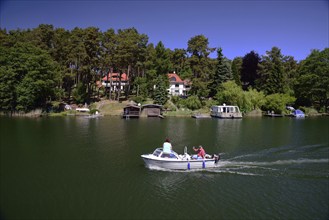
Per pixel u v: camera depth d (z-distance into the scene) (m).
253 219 14.80
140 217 14.79
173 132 43.62
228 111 74.19
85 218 14.56
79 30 77.25
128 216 14.85
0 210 15.30
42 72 67.06
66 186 18.94
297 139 37.62
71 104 80.31
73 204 16.17
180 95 102.25
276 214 15.37
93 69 82.62
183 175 21.52
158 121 61.34
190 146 32.69
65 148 30.48
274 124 57.19
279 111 81.31
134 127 49.28
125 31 89.19
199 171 22.56
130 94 92.75
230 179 20.78
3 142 33.56
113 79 110.00
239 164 24.70
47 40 81.56
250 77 111.69
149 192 18.11
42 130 43.59
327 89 85.25
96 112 69.94
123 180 20.23
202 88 86.81
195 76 101.06
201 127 50.91
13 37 79.38
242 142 35.31
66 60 79.94
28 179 20.28
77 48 73.94
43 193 17.72
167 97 83.69
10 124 50.56
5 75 63.94
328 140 36.84
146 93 85.00
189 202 16.72
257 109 82.38
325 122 61.78
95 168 23.09
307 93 87.00
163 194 17.83
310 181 20.48
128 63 83.69
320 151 30.09
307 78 86.00
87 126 49.41
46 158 26.16
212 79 94.38
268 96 84.00
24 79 64.38
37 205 15.98
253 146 32.69
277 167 23.88
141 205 16.17
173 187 19.03
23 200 16.64
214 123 58.59
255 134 42.28
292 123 59.41
